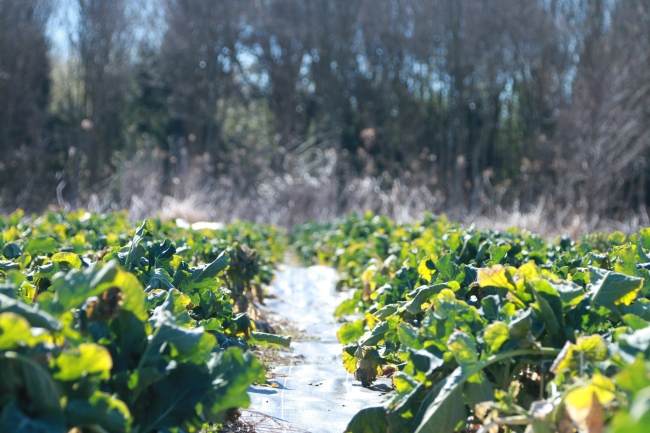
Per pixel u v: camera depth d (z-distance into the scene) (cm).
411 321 434
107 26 3077
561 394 266
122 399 256
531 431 261
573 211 1986
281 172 2680
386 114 3697
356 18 3684
